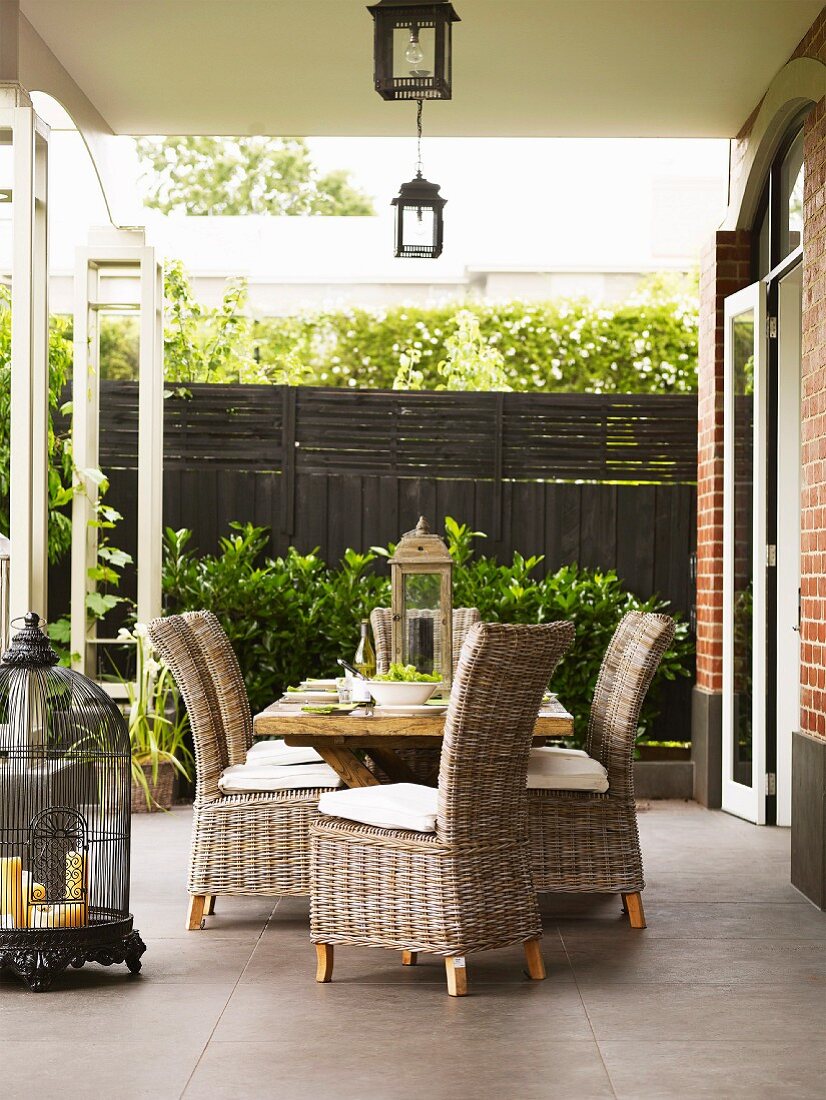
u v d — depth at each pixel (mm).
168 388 7980
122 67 6469
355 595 7672
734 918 4977
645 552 8078
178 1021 3744
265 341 13945
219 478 8039
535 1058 3445
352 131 7414
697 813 7270
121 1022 3734
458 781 3967
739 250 7488
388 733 4383
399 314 13805
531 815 4832
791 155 6691
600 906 5207
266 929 4801
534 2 5707
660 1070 3363
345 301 14555
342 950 4566
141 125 7316
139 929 4773
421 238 5852
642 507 8062
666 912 5074
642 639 4934
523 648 3990
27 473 5613
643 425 8070
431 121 7250
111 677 7535
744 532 7164
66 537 7430
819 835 5125
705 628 7637
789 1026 3717
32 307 5648
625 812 4871
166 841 6246
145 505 7305
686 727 7992
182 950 4512
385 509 8070
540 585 7844
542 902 5289
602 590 7742
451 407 8062
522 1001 3941
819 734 5328
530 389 13422
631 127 7297
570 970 4277
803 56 5961
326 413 8055
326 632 7594
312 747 4664
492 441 8070
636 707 4898
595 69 6461
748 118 7125
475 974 4234
